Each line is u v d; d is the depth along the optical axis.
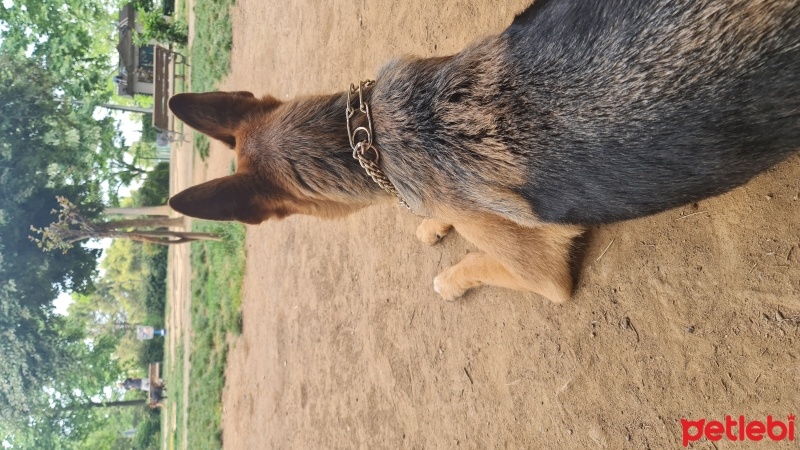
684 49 1.59
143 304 26.70
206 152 10.48
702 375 2.21
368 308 4.43
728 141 1.63
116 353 27.36
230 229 8.62
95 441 27.42
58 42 12.53
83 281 12.16
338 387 4.80
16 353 13.83
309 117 2.71
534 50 2.00
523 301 3.02
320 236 5.36
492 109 2.11
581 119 1.85
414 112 2.38
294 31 6.46
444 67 2.33
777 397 1.97
